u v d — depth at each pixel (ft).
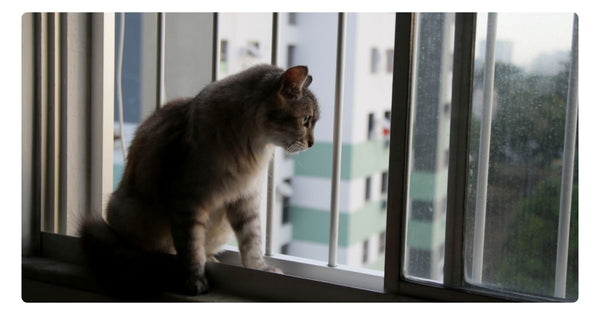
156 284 5.88
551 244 4.59
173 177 5.83
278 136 6.14
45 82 6.97
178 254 5.84
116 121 8.79
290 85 6.01
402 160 4.85
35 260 6.86
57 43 6.95
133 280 5.91
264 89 6.03
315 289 5.34
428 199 4.90
